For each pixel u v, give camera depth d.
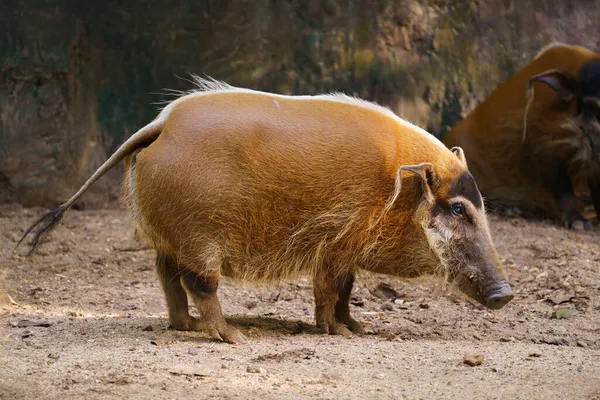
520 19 26.30
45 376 8.88
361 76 25.38
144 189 10.81
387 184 11.10
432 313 13.33
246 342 10.89
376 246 11.27
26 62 23.31
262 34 24.89
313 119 11.12
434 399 8.43
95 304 13.97
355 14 25.31
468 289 11.36
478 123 24.08
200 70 24.66
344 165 10.98
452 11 25.92
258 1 24.78
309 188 10.93
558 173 22.30
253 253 11.05
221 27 24.66
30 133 23.48
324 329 11.65
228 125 10.84
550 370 9.49
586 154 21.70
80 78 24.08
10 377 8.80
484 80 26.08
